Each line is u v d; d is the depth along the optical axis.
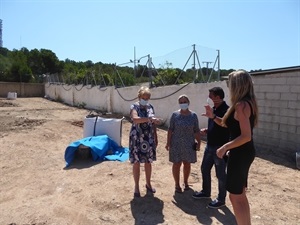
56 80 35.56
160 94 13.66
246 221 3.19
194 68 11.95
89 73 24.75
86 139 7.82
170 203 4.78
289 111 8.24
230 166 3.19
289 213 4.57
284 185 5.90
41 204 4.98
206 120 11.13
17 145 9.62
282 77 8.37
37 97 39.59
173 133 5.05
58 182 6.07
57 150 8.99
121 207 4.66
